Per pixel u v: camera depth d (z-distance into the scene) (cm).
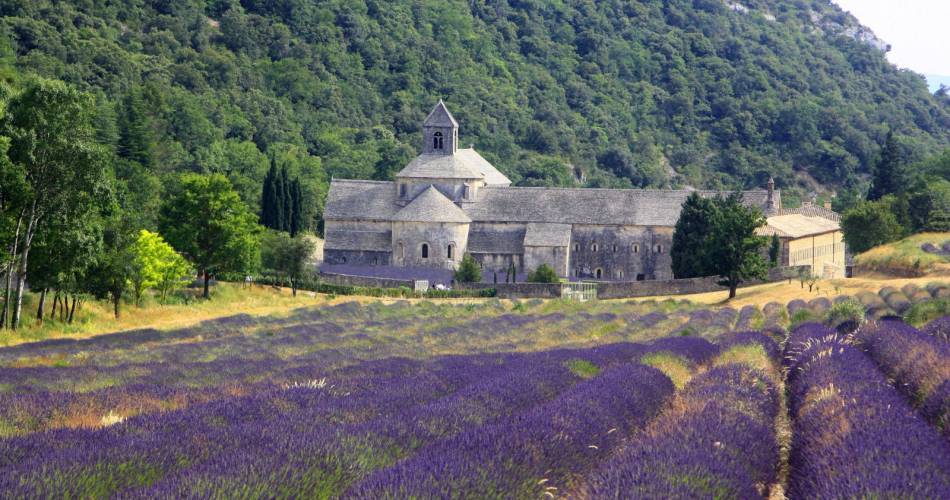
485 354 4334
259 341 5359
